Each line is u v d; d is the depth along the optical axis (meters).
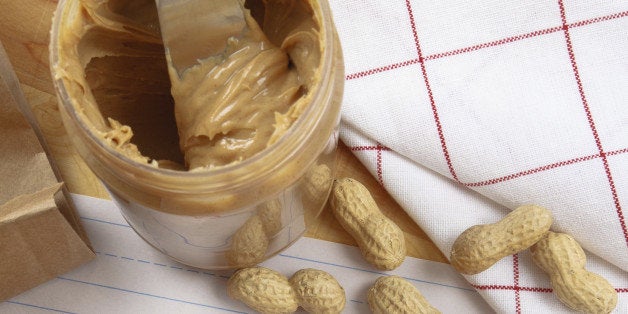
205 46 0.34
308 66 0.34
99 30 0.34
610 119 0.41
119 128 0.32
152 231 0.37
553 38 0.41
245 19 0.34
